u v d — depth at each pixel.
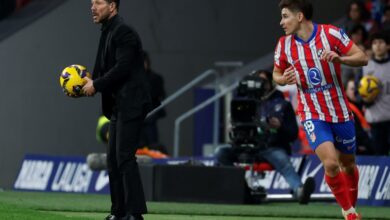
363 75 36.12
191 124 47.78
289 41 23.34
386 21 41.94
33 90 44.16
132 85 22.92
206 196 32.97
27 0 46.81
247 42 48.50
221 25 48.22
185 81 47.59
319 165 35.91
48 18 44.34
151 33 46.81
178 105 47.66
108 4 22.92
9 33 43.66
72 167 40.50
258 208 30.98
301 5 23.02
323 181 35.56
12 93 43.69
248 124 31.94
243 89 31.97
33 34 44.06
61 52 44.47
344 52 22.89
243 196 32.66
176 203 32.84
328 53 22.34
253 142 32.22
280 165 33.09
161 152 41.56
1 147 43.59
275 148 33.22
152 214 28.28
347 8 44.53
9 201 31.92
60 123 44.81
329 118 23.17
